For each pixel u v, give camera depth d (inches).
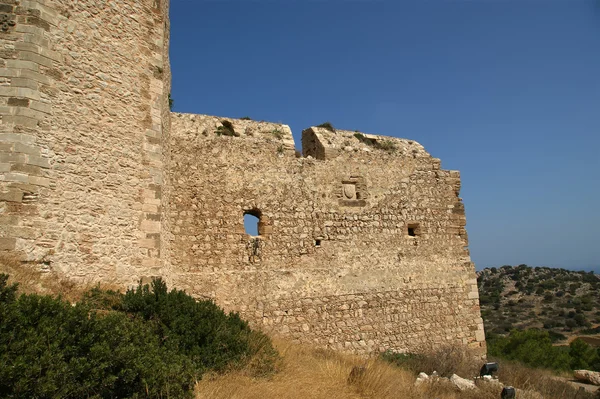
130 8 422.6
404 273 692.7
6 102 317.4
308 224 631.8
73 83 358.6
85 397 208.4
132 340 256.5
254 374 348.5
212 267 560.1
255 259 586.6
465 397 435.8
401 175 726.5
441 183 762.2
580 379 717.3
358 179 687.7
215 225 571.8
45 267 320.5
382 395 371.6
